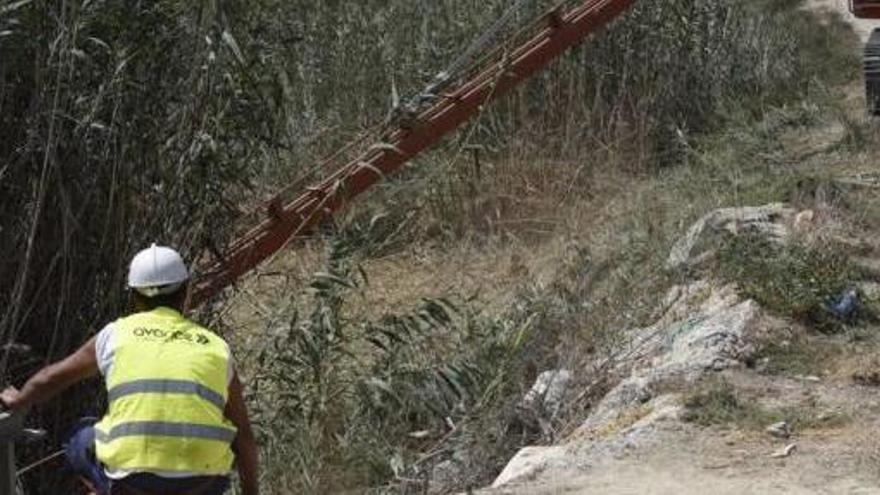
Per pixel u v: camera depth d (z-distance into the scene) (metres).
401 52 17.17
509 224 15.33
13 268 8.34
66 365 5.07
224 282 10.13
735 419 7.83
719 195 13.25
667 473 7.21
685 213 12.99
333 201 11.83
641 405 8.37
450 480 8.59
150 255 5.14
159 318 5.06
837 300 9.38
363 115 16.52
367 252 12.60
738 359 8.70
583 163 16.17
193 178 9.10
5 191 8.38
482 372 9.77
